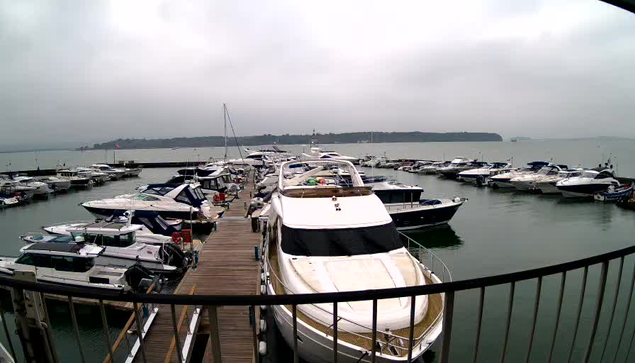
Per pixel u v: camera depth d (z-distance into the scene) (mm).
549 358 2465
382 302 6207
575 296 11008
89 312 10195
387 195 20969
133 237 12625
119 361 8102
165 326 7934
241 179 33875
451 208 19656
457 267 14695
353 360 5648
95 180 42312
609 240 17641
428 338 5738
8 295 10977
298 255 7664
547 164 41281
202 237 18828
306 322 6191
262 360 7504
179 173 33812
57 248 10609
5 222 23609
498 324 9656
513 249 16703
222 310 8484
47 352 2207
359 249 7734
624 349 8078
